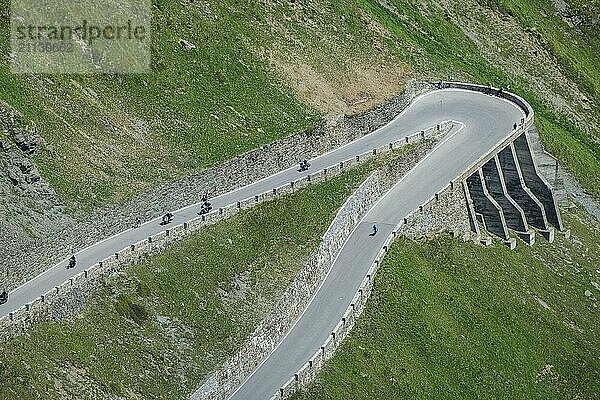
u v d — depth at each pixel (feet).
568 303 479.82
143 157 416.46
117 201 389.19
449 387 401.70
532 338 449.89
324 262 418.10
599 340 467.52
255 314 378.94
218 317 370.94
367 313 406.41
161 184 404.98
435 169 488.02
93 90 430.61
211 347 355.97
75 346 330.54
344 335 389.19
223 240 402.31
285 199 432.25
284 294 386.32
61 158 390.21
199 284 379.55
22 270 349.41
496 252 482.28
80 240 371.35
